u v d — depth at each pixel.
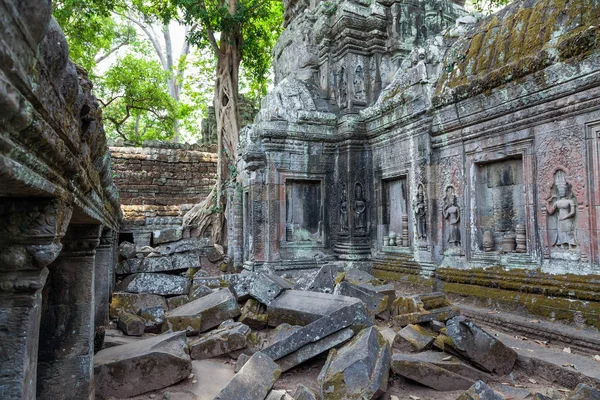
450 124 7.86
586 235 5.56
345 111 10.67
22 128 1.27
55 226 1.89
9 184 1.41
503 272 6.66
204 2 13.67
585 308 5.23
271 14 16.89
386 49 10.98
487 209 7.34
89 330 3.30
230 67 14.28
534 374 4.43
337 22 11.12
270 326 6.02
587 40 5.38
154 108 22.70
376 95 10.73
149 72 21.70
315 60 12.00
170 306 7.22
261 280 6.49
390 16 11.01
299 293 6.15
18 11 1.10
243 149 10.70
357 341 4.21
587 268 5.53
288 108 10.63
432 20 11.22
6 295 1.88
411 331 5.04
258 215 10.08
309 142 10.47
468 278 7.17
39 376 3.07
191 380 4.23
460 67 7.83
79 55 17.55
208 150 18.78
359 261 9.98
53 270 3.21
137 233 13.66
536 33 6.44
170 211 15.54
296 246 10.26
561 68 5.74
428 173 8.34
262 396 3.56
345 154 10.40
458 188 7.79
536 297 5.93
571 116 5.80
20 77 1.18
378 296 6.55
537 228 6.32
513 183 6.89
